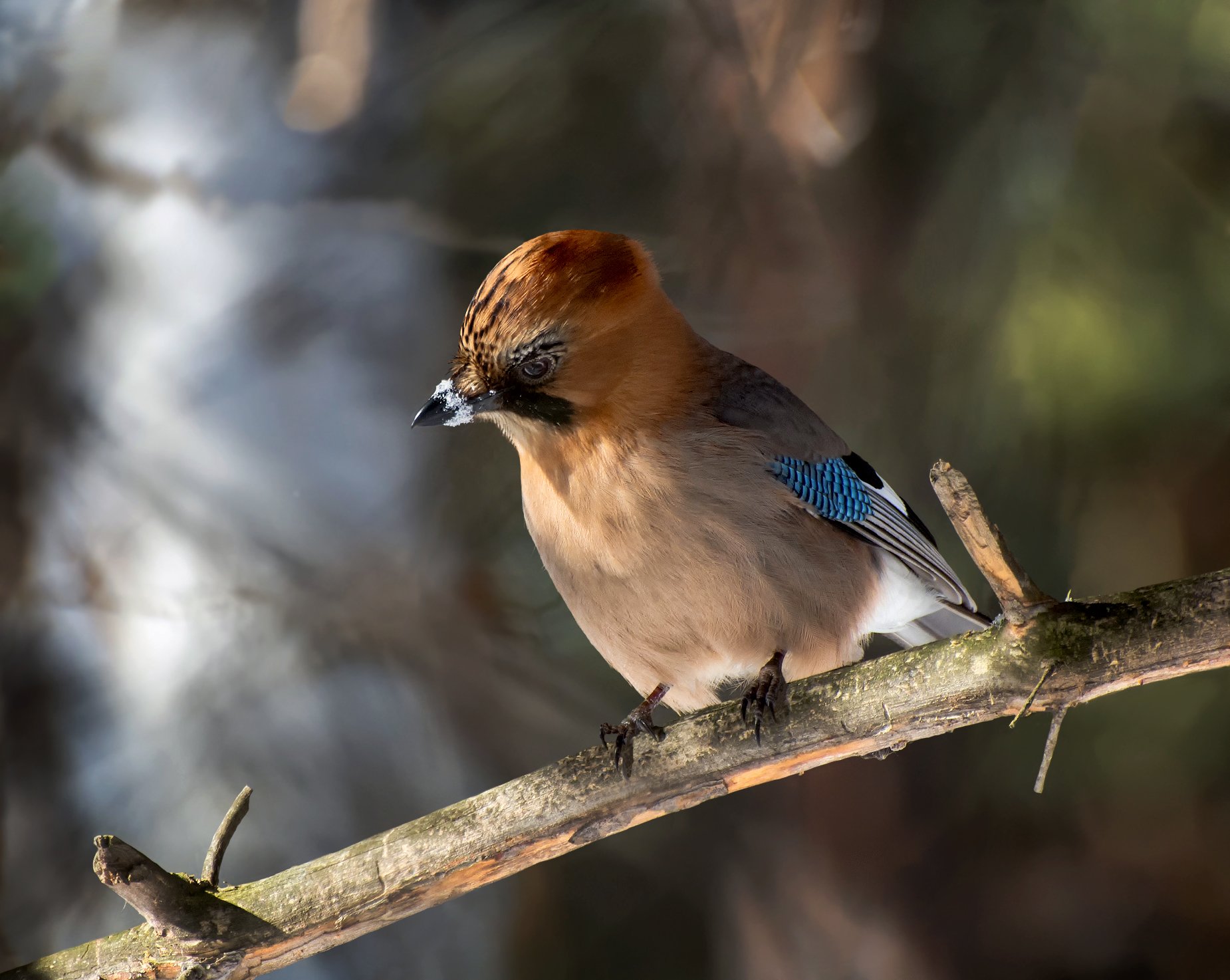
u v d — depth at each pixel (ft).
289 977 35.32
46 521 32.68
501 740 34.06
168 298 33.24
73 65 34.17
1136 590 18.54
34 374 32.94
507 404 24.16
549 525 25.02
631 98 37.04
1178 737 37.76
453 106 36.04
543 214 36.35
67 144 33.45
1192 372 34.04
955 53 35.45
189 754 31.99
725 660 25.55
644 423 24.20
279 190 34.01
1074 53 34.35
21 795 31.96
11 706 32.09
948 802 38.91
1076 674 18.29
